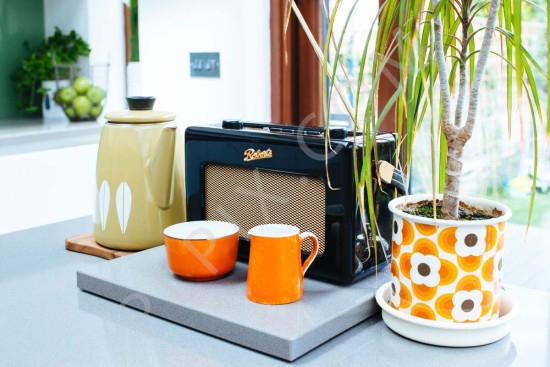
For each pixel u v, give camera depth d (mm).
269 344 768
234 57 2502
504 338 821
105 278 968
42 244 1261
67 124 2588
